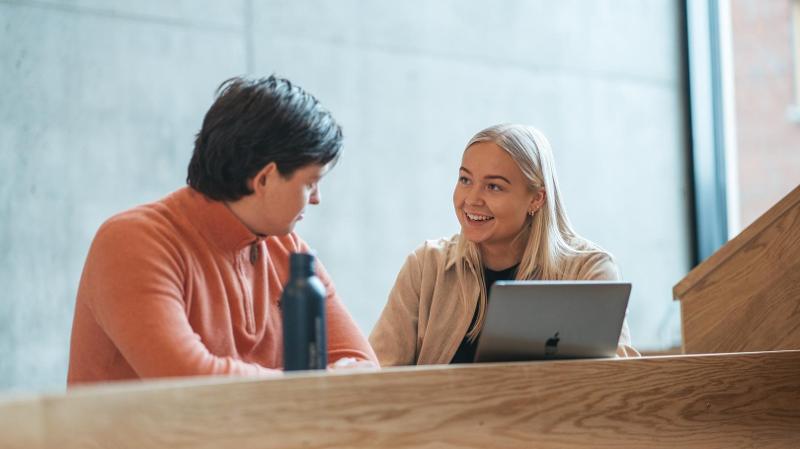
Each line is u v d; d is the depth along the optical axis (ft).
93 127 14.78
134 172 15.03
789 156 20.84
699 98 20.54
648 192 20.04
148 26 15.33
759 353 7.14
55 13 14.64
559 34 19.30
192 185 6.45
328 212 16.76
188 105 15.51
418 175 17.58
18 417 4.07
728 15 20.83
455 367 5.48
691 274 8.93
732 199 20.63
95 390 4.31
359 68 17.19
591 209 19.35
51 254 14.34
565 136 19.21
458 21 18.22
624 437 6.25
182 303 6.08
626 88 19.98
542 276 8.37
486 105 18.39
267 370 6.11
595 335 6.40
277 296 7.04
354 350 7.27
